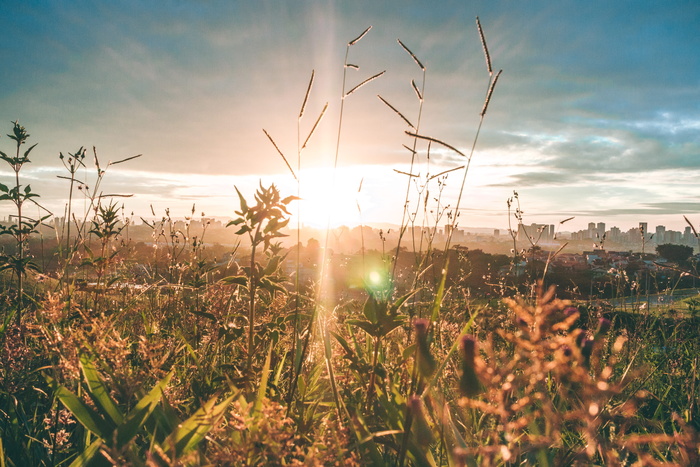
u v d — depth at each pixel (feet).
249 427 4.25
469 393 3.65
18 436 6.04
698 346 11.72
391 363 8.04
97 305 9.02
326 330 6.19
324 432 5.97
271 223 6.93
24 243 10.89
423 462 4.88
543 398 3.03
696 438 2.82
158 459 3.98
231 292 10.18
